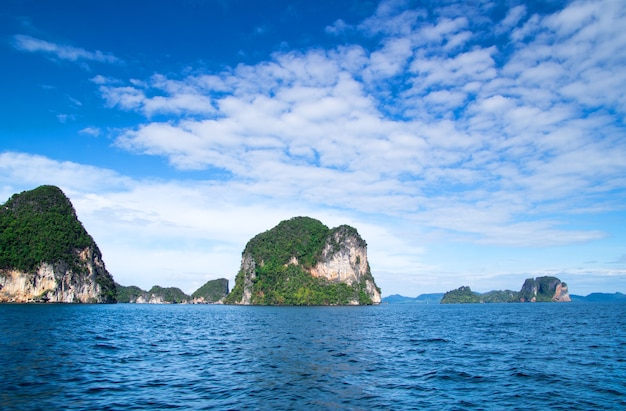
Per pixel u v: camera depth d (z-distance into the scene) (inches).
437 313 4217.5
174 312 4242.1
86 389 662.5
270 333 1723.7
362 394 656.4
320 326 2172.7
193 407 574.6
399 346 1272.1
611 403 611.5
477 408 585.3
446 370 860.0
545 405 601.6
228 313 4042.8
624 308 5536.4
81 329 1721.2
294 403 600.1
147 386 695.7
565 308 5787.4
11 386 660.1
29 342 1197.7
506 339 1486.2
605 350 1176.2
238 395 641.6
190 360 973.8
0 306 4163.4
